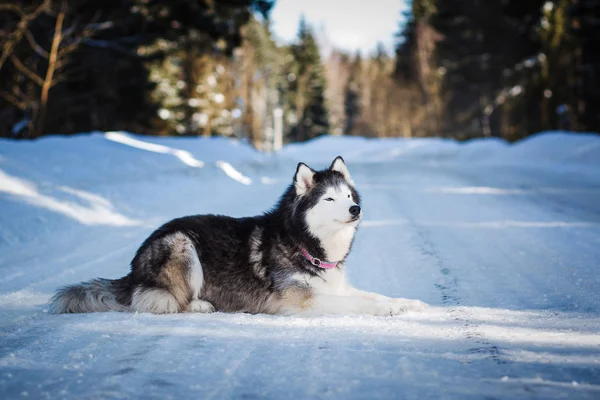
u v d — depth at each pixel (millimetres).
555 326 4121
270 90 73312
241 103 54906
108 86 29984
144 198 11500
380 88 80875
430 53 60094
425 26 60531
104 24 26094
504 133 51688
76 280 5902
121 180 12312
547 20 41125
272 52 74625
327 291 5000
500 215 10500
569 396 2791
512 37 51844
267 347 3684
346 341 3803
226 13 27875
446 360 3361
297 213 4984
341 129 94375
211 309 4871
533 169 20828
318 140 49406
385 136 80250
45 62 25531
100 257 7004
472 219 10133
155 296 4730
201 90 41375
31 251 7285
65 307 4715
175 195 12500
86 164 12961
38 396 2861
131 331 4102
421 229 9148
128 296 4859
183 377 3129
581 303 4816
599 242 7520
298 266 4898
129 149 16656
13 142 13242
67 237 8219
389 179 18578
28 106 24656
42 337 3951
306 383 3020
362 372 3174
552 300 4965
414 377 3080
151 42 28391
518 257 6918
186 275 4828
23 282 5793
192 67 40594
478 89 57094
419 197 13539
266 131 68375
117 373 3193
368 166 25500
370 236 8609
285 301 4840
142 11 26078
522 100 46438
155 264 4805
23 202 8891
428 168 23594
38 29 25234
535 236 8242
